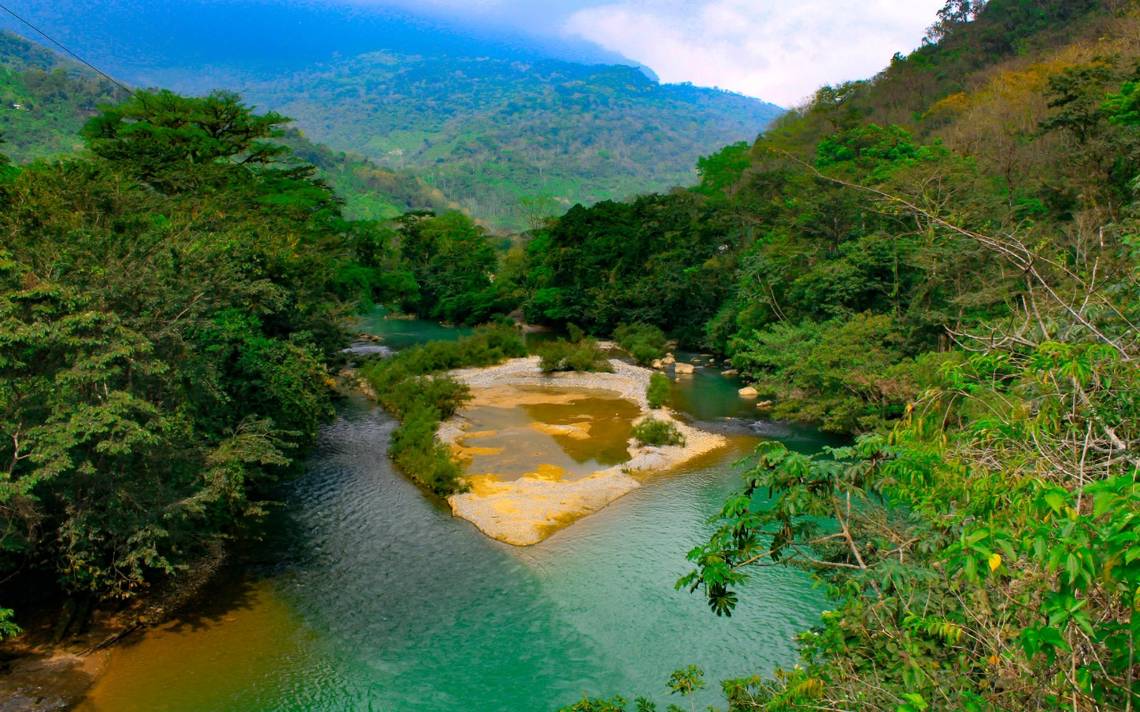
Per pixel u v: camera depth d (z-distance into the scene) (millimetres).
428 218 89125
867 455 7316
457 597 19703
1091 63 45125
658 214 66562
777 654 16969
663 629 18094
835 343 33562
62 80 124000
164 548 19234
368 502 26281
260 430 21656
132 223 24547
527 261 79000
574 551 22359
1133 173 29906
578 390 44562
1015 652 5324
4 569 17609
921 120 74250
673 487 27719
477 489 27578
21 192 21891
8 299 15344
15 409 15539
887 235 36031
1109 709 4559
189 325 19688
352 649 17344
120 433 16156
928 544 7309
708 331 53562
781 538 8000
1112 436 5559
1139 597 3807
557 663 16812
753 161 80750
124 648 17109
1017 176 38812
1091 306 7398
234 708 15258
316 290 36312
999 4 98125
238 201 33781
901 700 5980
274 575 20750
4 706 14656
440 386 38375
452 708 15320
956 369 6828
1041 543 4113
